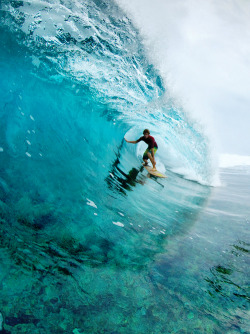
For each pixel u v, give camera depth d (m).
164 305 1.44
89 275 1.51
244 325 1.42
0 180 1.94
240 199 4.80
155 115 5.59
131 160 5.38
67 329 1.12
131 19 4.28
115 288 1.48
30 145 2.65
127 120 5.64
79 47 3.83
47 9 3.37
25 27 3.22
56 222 1.89
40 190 2.16
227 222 3.25
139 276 1.65
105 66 4.28
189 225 2.87
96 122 4.59
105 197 2.76
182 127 6.00
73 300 1.28
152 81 5.10
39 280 1.32
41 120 3.14
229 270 2.00
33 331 1.05
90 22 3.81
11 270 1.29
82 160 3.34
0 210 1.68
